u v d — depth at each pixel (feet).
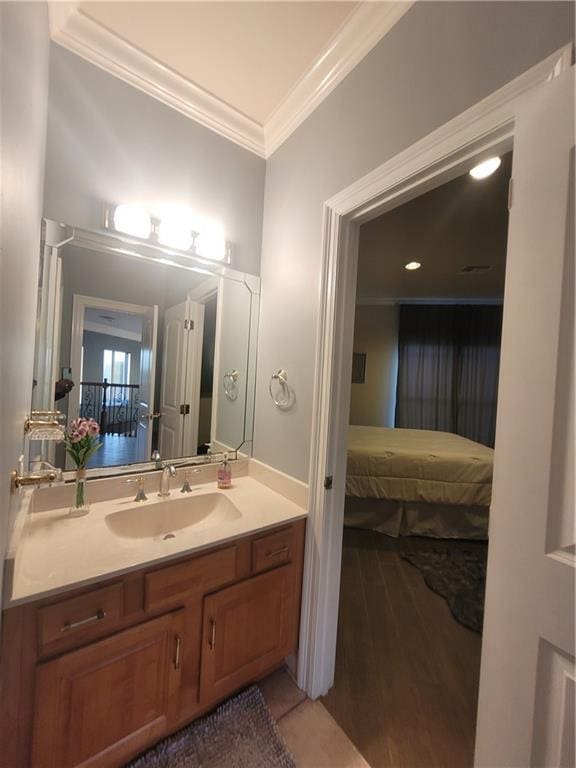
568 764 2.22
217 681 3.92
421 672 4.92
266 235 5.90
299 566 4.61
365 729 4.10
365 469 9.27
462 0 3.01
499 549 2.58
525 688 2.41
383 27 3.74
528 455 2.41
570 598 2.20
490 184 6.61
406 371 16.37
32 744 2.84
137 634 3.31
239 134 5.61
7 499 2.34
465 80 2.98
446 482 9.00
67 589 2.91
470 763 3.78
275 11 3.82
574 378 2.23
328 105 4.58
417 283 13.55
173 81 4.82
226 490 5.32
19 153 2.06
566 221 2.24
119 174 4.66
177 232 5.12
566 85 2.23
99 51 4.35
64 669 2.94
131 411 5.05
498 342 15.72
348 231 4.41
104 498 4.66
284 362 5.32
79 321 4.55
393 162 3.60
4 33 1.61
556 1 2.40
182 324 5.40
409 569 7.59
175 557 3.50
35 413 3.59
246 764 3.66
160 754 3.67
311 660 4.47
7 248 1.80
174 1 3.77
